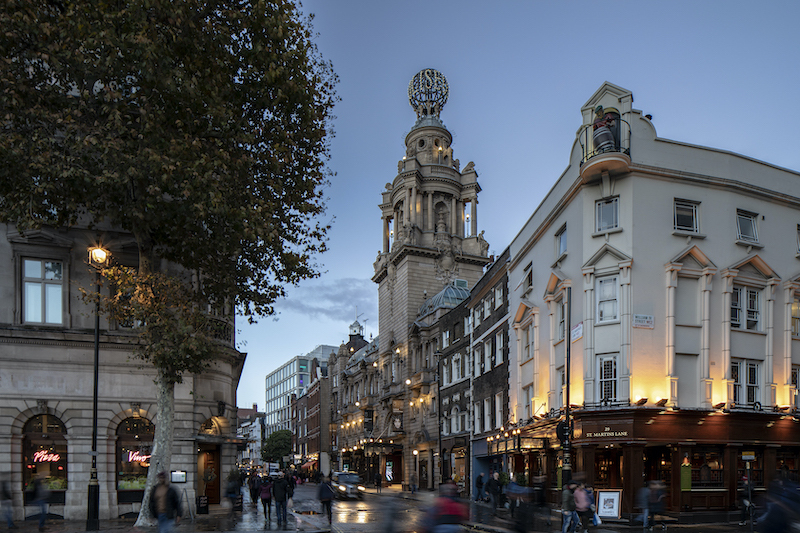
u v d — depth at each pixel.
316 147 22.27
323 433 98.44
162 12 16.41
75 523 21.66
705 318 25.02
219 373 28.17
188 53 18.06
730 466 24.19
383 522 24.22
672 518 22.00
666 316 24.78
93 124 18.44
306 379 150.00
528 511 18.81
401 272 64.88
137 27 16.31
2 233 24.05
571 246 27.62
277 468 102.31
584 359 25.44
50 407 23.86
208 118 18.91
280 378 162.00
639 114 26.09
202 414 26.80
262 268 21.92
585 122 27.12
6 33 16.02
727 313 25.30
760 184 27.45
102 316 25.14
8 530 19.20
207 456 29.08
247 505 33.91
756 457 25.09
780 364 26.28
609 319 25.27
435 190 68.81
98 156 18.12
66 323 24.50
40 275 24.62
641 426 23.50
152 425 25.50
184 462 25.52
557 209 29.17
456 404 46.03
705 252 25.67
